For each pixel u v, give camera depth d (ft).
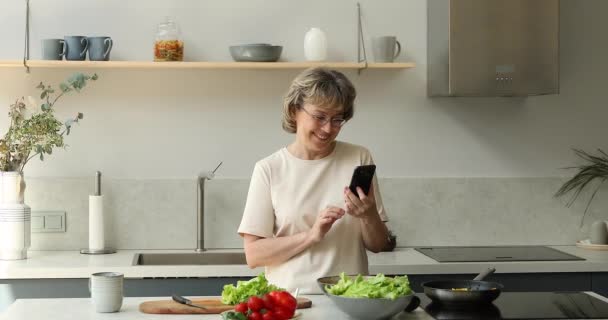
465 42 12.67
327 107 8.73
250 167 13.85
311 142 8.99
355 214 8.68
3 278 11.58
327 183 9.25
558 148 14.32
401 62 13.96
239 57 13.05
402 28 14.02
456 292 7.97
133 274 11.71
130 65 12.84
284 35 13.85
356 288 7.61
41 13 13.53
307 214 9.13
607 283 12.21
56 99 13.52
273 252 8.93
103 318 7.67
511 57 12.75
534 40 12.78
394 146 14.05
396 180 13.97
